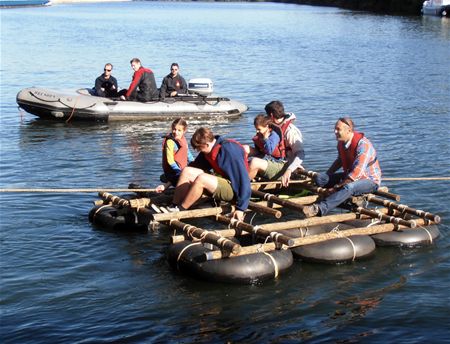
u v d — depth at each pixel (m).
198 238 6.94
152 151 12.48
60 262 7.08
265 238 7.02
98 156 12.04
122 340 5.45
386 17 59.69
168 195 8.31
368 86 21.11
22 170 11.01
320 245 7.16
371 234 7.67
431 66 26.61
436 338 5.50
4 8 95.75
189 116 15.69
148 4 133.38
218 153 7.36
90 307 6.05
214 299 6.24
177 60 28.20
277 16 69.44
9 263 7.03
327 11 76.62
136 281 6.63
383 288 6.51
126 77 22.89
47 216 8.58
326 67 26.28
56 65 25.72
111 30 47.81
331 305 6.13
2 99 17.86
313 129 14.44
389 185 9.95
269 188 8.76
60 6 112.38
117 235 7.93
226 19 65.31
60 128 14.48
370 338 5.51
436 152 12.23
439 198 9.31
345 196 7.86
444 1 57.91
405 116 15.95
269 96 19.19
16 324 5.72
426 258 7.28
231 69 25.38
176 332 5.60
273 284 6.57
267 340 5.48
